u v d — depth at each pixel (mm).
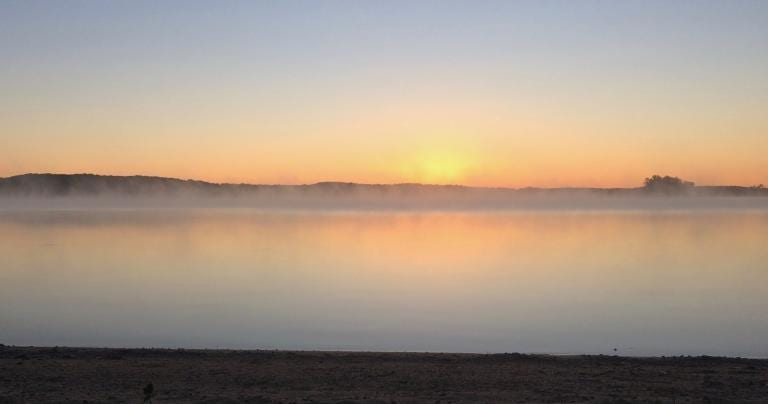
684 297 21922
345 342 15367
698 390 9594
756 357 13648
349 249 41656
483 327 17125
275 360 11781
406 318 18375
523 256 36750
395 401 8992
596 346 14867
